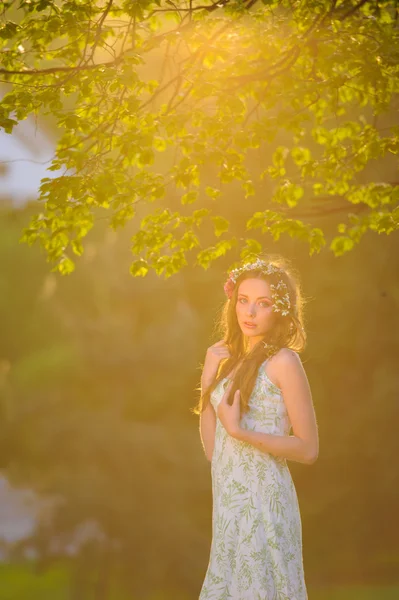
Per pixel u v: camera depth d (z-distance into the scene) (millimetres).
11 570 29031
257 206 14555
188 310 22812
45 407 23562
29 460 23344
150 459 22344
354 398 21562
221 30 6590
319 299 20641
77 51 6605
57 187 6180
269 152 10375
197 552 22219
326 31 6418
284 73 6727
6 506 25703
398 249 20359
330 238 18438
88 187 6199
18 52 6656
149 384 23094
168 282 22328
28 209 15180
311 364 21297
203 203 14961
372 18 6645
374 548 22078
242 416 4980
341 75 6473
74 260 24328
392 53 6246
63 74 6566
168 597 22047
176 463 22281
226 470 5000
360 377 21500
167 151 16812
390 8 7277
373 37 6414
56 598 25047
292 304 5109
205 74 6484
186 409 23578
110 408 23188
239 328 5246
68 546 22797
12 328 30203
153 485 22234
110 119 6355
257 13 6930
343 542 22016
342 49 6355
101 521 22172
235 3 6480
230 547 4914
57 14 6371
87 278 24000
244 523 4898
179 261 6902
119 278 23234
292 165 11297
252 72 6820
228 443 5023
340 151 6879
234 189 14602
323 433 21547
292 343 5172
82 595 22156
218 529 4980
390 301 20562
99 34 6211
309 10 6527
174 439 22578
